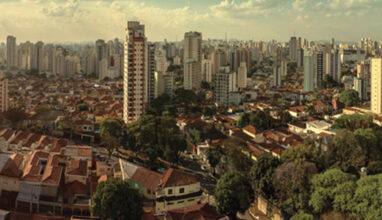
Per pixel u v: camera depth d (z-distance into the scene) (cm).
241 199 10875
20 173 12075
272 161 12319
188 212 10106
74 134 19750
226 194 10869
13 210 10962
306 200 10562
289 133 19775
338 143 14012
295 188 10894
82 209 11144
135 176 12562
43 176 11862
